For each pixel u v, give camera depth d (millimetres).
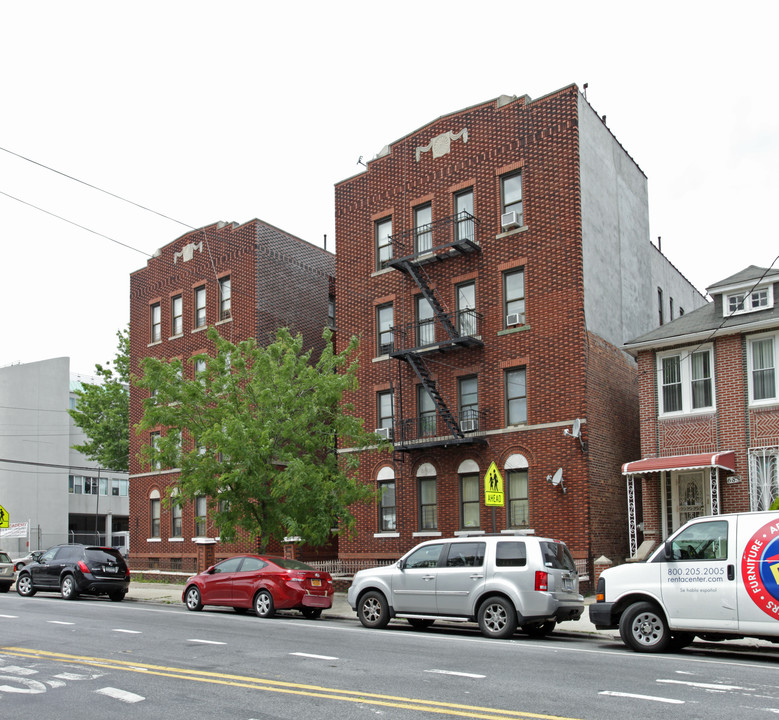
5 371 62906
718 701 8969
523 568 15398
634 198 30953
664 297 33750
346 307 30672
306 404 24141
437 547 16766
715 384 23000
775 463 21734
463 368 27016
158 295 37625
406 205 29297
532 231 26062
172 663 11773
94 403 46219
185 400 23797
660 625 13172
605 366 26000
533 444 25141
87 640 14328
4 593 28938
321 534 23109
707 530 13086
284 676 10672
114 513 66625
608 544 24578
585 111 26719
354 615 20141
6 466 60781
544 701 9000
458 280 27484
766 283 22594
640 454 27625
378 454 28922
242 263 33969
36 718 8414
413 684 10055
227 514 23578
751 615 12312
